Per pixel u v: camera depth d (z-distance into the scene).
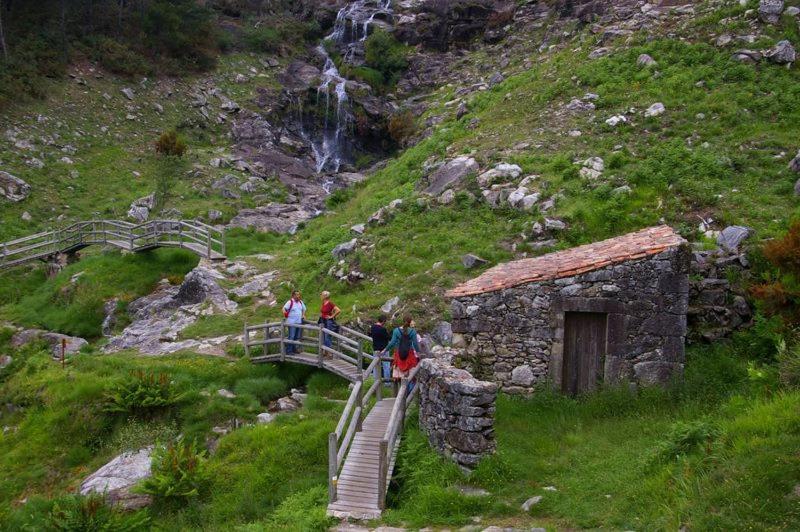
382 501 8.63
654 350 10.84
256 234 26.50
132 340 18.38
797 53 21.42
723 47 22.98
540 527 7.19
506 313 11.64
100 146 33.72
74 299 21.75
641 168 17.67
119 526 9.95
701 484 6.68
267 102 41.97
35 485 12.36
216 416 13.17
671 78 22.17
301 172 36.16
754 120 19.09
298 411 13.07
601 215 16.62
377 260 18.28
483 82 34.06
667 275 10.82
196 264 23.11
